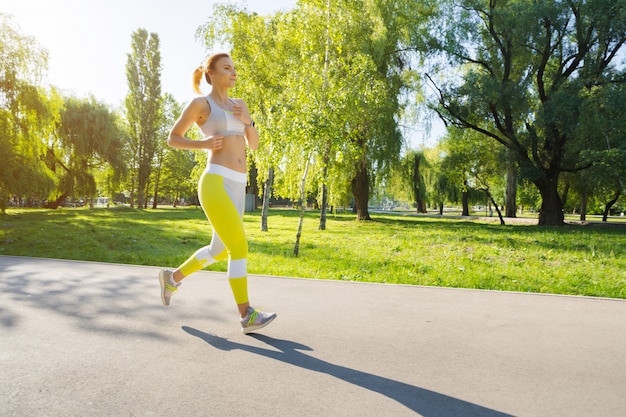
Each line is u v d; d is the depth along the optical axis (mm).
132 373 2385
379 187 27328
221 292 4504
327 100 9414
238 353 2742
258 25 16516
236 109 3258
